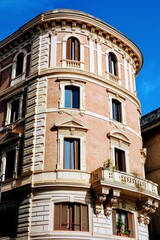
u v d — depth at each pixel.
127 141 28.06
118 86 29.83
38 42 29.91
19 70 31.11
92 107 27.22
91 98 27.55
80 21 30.03
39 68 28.50
